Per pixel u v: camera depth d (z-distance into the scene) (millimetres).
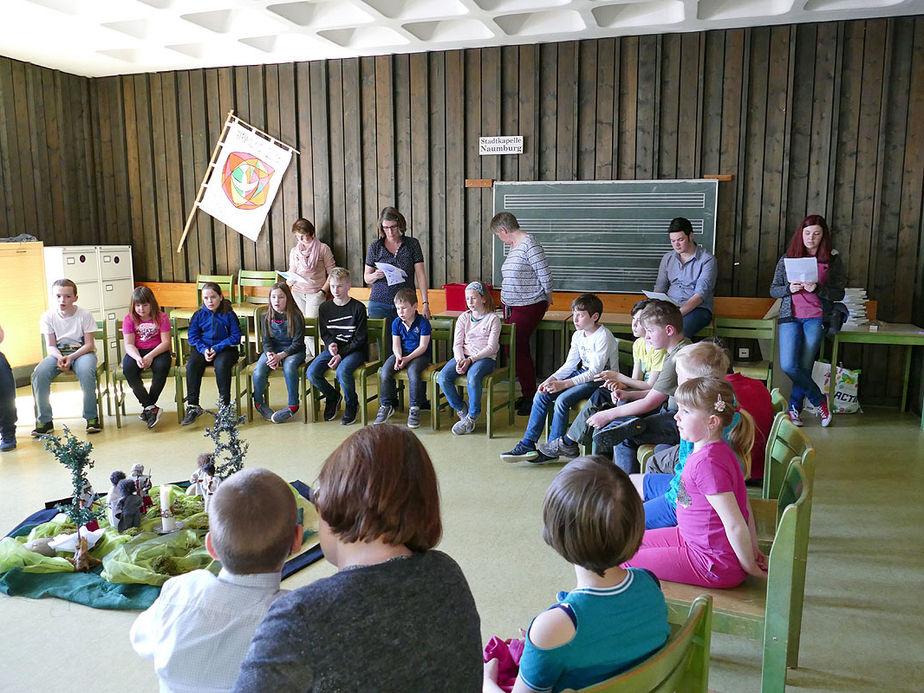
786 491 2299
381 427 1120
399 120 6387
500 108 6105
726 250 5781
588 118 5938
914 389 5406
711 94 5652
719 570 2002
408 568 1031
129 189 7312
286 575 2846
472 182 6250
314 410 5246
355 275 6730
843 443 4605
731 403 2047
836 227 5551
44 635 2475
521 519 3439
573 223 6062
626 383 3760
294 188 6773
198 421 5180
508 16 5723
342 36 6082
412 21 5426
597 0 4883
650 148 5824
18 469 4129
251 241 7004
